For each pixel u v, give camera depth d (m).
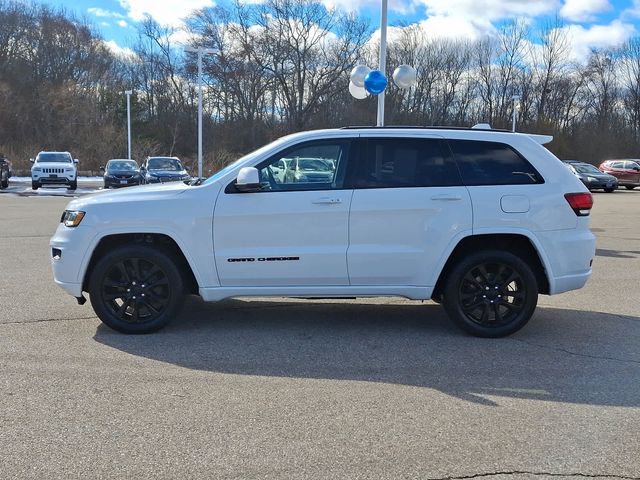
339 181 5.42
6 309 6.36
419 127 5.61
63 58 67.62
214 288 5.44
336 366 4.79
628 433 3.65
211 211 5.33
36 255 9.70
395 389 4.31
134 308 5.52
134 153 48.38
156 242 5.59
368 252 5.37
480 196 5.39
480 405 4.04
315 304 6.89
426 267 5.43
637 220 16.56
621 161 34.22
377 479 3.09
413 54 59.19
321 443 3.47
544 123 59.72
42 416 3.78
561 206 5.48
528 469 3.21
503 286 5.55
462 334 5.71
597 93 63.97
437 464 3.25
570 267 5.54
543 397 4.20
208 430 3.62
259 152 5.50
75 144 53.16
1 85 56.66
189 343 5.34
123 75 68.25
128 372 4.58
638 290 7.77
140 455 3.31
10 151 47.75
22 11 68.38
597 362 4.95
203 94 62.62
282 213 5.34
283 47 60.03
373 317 6.34
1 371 4.55
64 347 5.15
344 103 59.44
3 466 3.18
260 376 4.54
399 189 5.39
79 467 3.18
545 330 5.90
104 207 5.38
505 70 62.53
